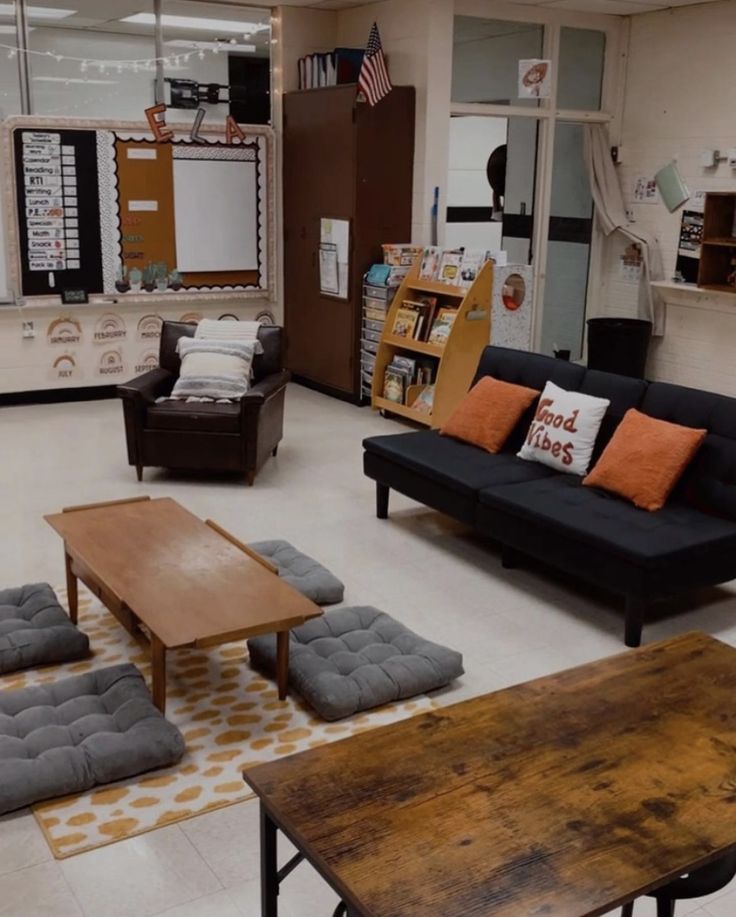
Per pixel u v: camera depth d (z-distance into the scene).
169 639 2.78
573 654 3.59
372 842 1.51
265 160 7.62
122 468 5.70
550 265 7.93
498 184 7.66
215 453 5.36
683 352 7.39
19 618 3.60
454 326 6.27
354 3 7.31
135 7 7.04
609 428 4.38
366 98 6.58
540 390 4.77
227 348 5.72
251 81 7.58
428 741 1.79
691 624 3.85
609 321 7.45
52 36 6.81
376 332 7.03
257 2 7.32
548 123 7.43
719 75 6.84
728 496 3.84
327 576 3.99
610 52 7.56
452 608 3.96
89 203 6.98
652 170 7.46
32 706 2.99
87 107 7.05
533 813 1.58
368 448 4.92
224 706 3.17
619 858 1.48
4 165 6.68
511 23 7.20
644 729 1.84
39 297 6.97
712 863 1.74
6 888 2.36
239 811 2.66
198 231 7.43
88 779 2.69
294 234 7.70
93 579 3.35
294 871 2.45
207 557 3.40
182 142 7.23
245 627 2.88
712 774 1.70
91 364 7.28
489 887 1.42
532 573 4.34
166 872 2.42
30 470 5.62
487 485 4.25
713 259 6.80
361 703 3.11
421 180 7.03
